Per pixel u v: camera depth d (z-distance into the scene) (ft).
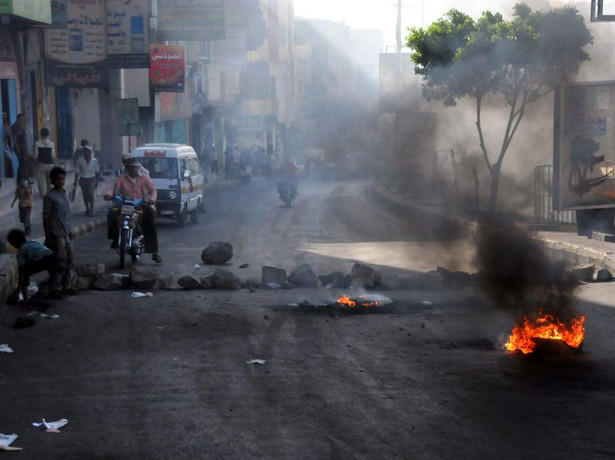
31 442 19.01
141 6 97.04
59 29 95.71
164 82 113.29
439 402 21.91
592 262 48.49
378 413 21.02
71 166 102.53
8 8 70.69
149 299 36.88
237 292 39.14
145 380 24.09
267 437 19.29
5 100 83.51
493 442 18.97
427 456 18.10
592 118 56.54
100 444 18.88
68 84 98.89
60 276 37.63
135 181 49.37
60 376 24.53
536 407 21.48
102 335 29.94
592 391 22.90
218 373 24.86
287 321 32.58
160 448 18.61
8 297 35.27
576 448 18.60
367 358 26.71
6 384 23.67
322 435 19.42
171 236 67.97
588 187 56.85
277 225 78.95
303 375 24.62
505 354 27.17
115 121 111.75
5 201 70.59
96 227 68.85
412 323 32.24
